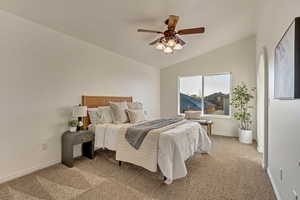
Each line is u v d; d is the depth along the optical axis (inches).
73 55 136.5
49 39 119.6
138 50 180.5
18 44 102.7
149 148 102.3
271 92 98.6
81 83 142.8
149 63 229.0
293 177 61.0
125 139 115.4
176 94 249.4
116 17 116.3
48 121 119.0
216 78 225.6
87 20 115.1
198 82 238.1
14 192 86.7
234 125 210.8
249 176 105.0
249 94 193.9
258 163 125.3
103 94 164.2
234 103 202.1
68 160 119.5
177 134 105.3
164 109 259.6
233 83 210.2
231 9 135.5
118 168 116.3
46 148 117.9
